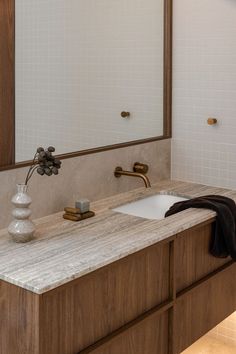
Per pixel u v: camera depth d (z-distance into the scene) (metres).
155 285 2.31
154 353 2.37
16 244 2.16
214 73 2.97
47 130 2.55
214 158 3.04
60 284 1.82
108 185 2.84
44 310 1.84
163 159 3.16
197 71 3.03
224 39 2.91
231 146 2.98
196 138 3.10
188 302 2.52
